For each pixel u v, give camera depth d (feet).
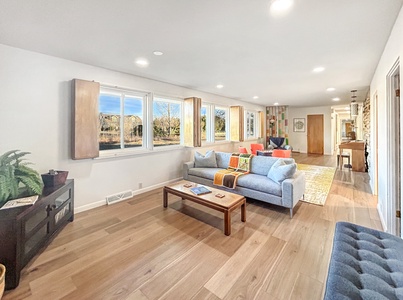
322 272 5.84
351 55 9.03
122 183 11.87
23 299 4.95
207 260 6.40
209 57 9.27
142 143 13.29
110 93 11.48
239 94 19.26
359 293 3.34
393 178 7.77
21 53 8.18
